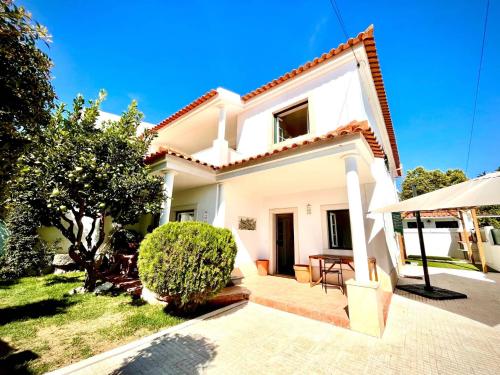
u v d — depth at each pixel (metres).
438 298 6.25
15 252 7.55
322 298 5.71
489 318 4.86
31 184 4.99
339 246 7.88
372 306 4.04
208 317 4.79
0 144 2.12
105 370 2.93
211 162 8.48
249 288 6.74
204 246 4.59
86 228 9.39
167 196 6.23
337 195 7.98
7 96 2.03
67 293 6.07
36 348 3.39
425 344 3.68
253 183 7.86
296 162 5.67
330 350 3.47
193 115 10.02
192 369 2.97
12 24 1.94
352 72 6.92
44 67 2.19
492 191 3.55
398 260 10.88
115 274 7.64
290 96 8.30
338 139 4.97
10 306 5.09
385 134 10.47
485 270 10.71
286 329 4.21
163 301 5.21
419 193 29.53
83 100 5.83
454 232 18.17
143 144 6.42
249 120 9.41
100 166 5.46
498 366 3.08
